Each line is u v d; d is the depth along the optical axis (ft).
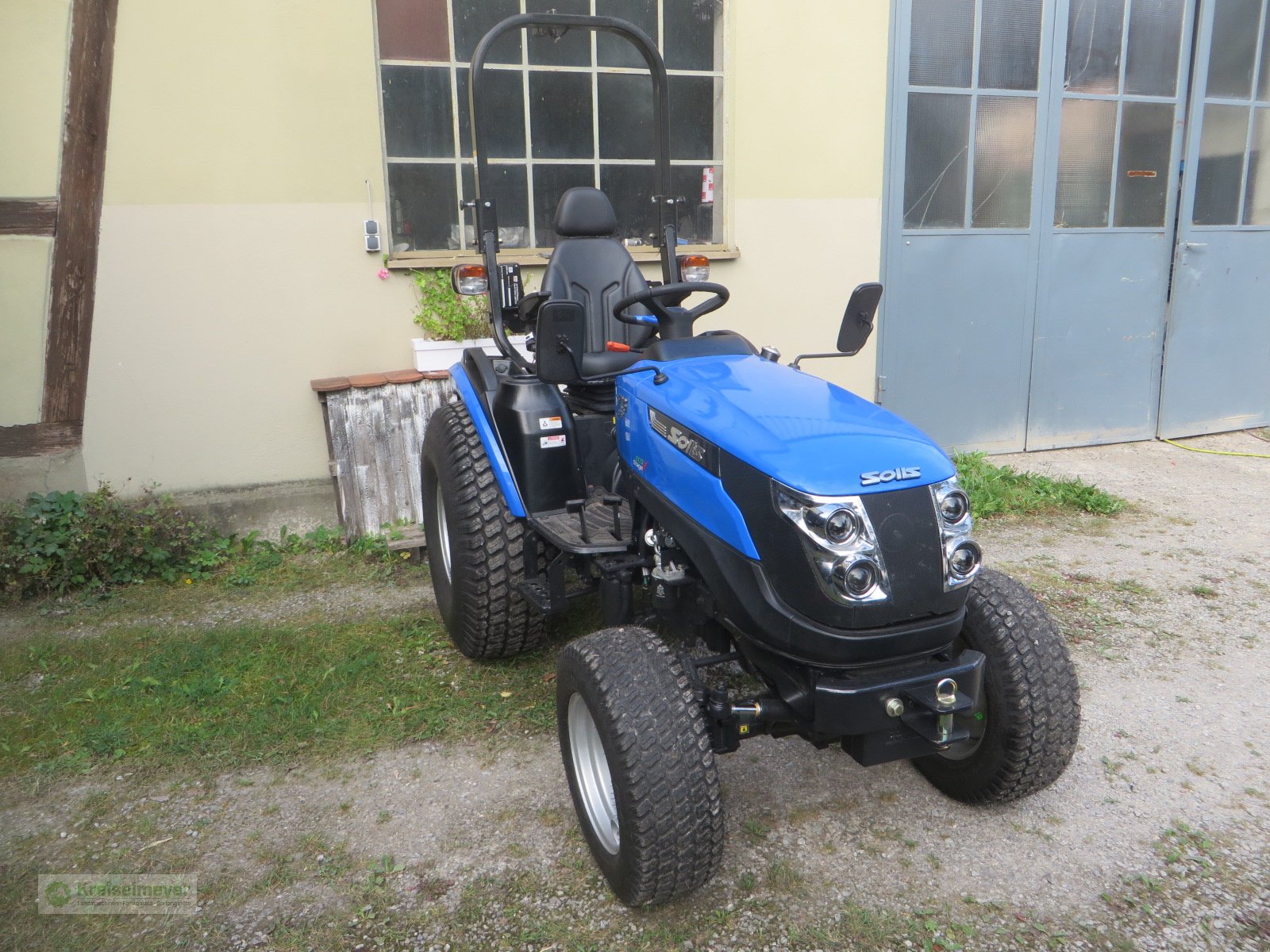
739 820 7.90
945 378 18.40
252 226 13.74
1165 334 19.84
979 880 7.13
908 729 6.79
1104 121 18.28
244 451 14.38
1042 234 18.34
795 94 16.29
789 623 6.33
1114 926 6.63
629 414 8.22
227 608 12.32
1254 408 20.97
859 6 16.25
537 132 15.42
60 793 8.37
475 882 7.17
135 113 12.99
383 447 14.11
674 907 6.87
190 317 13.75
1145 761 8.64
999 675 7.28
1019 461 18.84
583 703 7.09
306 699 9.80
